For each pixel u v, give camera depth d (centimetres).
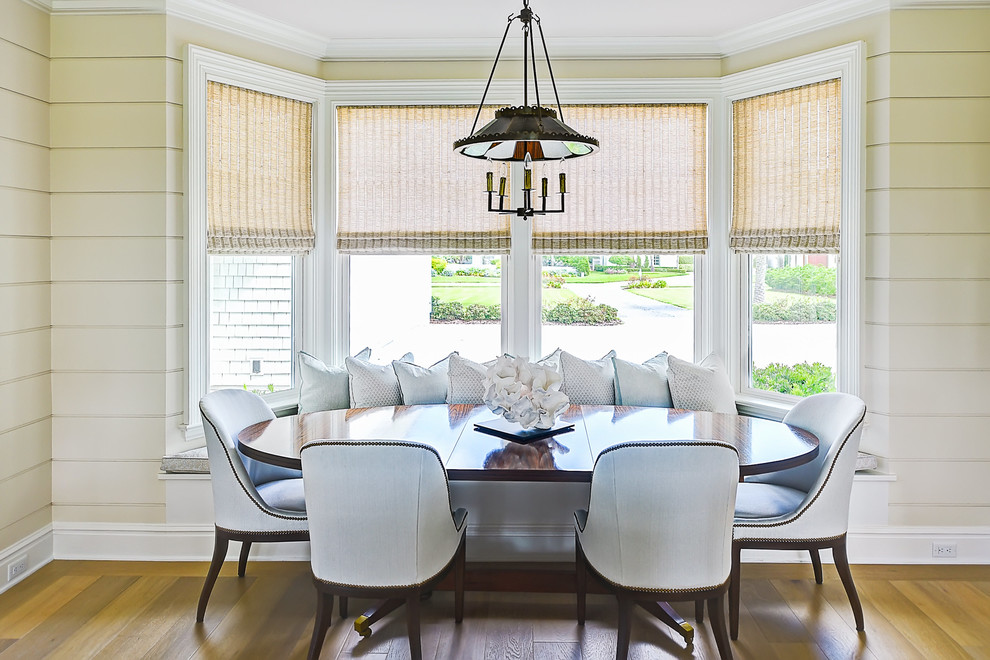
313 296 406
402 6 350
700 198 402
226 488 269
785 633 267
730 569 229
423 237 408
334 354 412
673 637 265
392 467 216
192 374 344
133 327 336
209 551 339
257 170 375
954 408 331
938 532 334
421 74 402
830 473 260
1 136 303
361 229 409
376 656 250
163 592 304
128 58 333
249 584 313
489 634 267
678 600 220
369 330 422
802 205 366
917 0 323
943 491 334
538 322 416
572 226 407
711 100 396
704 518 216
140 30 333
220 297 372
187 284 340
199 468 334
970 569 328
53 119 335
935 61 326
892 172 328
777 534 262
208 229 353
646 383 376
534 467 234
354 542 222
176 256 339
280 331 401
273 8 352
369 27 378
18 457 316
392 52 400
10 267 309
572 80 397
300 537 267
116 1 330
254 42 371
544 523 346
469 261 418
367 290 421
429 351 421
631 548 219
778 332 389
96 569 329
